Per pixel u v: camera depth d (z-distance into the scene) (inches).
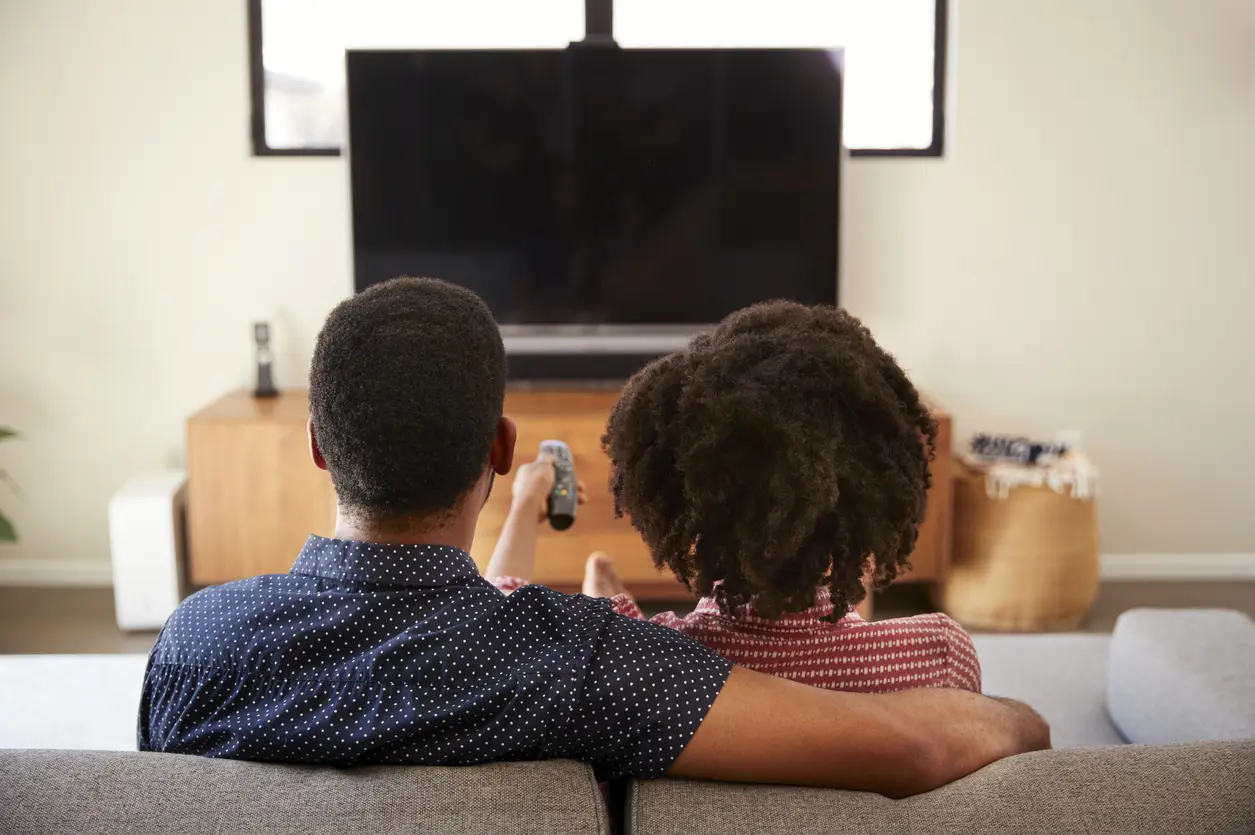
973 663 40.9
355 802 29.3
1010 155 143.1
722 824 29.9
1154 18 140.3
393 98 134.5
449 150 135.9
